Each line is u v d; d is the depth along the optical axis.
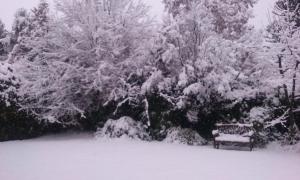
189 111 13.36
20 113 13.69
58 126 15.45
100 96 14.73
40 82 13.98
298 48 11.65
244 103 13.10
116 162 8.77
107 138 13.51
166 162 8.84
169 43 13.75
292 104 11.91
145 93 13.81
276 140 12.60
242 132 12.04
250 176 7.29
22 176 7.09
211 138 13.82
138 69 14.13
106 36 14.44
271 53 12.21
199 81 12.73
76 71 14.29
